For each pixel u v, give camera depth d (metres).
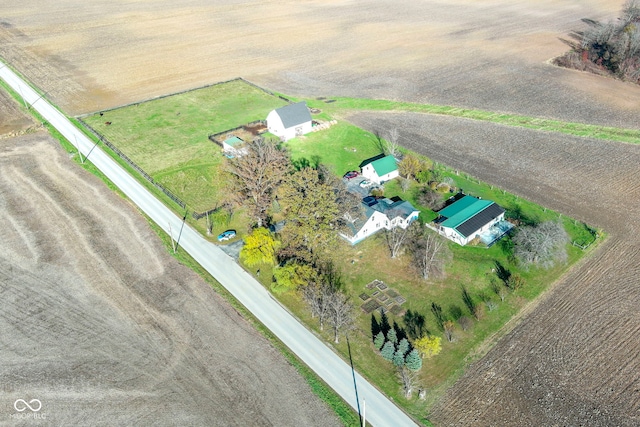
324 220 68.69
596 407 52.09
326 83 130.00
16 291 64.81
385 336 59.41
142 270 68.62
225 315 62.16
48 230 75.50
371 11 191.88
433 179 87.94
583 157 96.56
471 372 55.91
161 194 84.62
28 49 146.88
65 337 58.88
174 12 186.50
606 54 141.12
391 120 110.75
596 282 67.38
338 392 53.50
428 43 158.38
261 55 147.75
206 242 74.12
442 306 63.97
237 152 86.44
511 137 103.88
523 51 151.50
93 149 97.38
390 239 74.94
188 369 55.59
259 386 53.94
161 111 113.19
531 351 58.09
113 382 54.00
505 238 75.19
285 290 64.06
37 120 107.56
